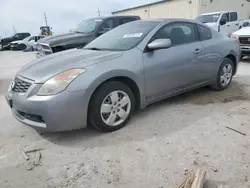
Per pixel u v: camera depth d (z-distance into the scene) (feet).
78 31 26.50
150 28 12.03
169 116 11.67
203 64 13.64
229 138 9.37
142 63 10.82
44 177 7.57
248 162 7.83
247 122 10.72
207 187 6.76
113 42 12.20
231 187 6.75
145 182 7.13
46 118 8.87
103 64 9.78
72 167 8.00
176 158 8.20
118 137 9.82
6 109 13.71
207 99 13.96
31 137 10.14
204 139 9.37
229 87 16.31
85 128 10.69
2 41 78.79
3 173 7.84
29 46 65.67
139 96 11.06
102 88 9.67
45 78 9.09
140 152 8.66
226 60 15.35
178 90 12.80
